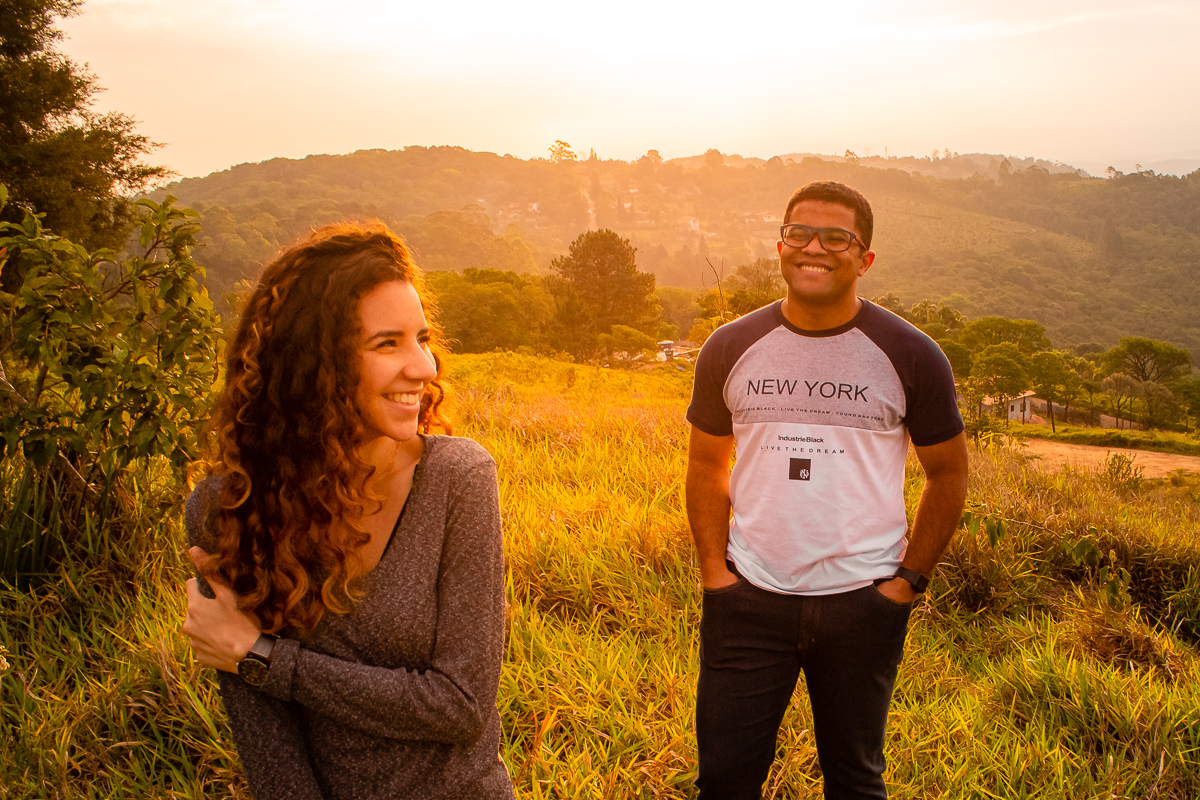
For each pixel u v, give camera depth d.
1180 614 3.70
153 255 2.90
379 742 1.05
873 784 1.86
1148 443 40.78
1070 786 2.19
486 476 1.14
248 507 1.04
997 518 3.90
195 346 2.82
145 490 3.14
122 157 19.08
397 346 1.06
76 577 2.76
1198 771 2.31
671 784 2.07
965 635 3.31
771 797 2.12
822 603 1.77
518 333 55.22
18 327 2.68
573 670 2.47
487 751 1.13
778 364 1.82
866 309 1.83
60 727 2.08
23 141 17.83
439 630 1.07
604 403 7.97
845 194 1.74
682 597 3.10
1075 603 3.61
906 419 1.82
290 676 1.00
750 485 1.85
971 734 2.42
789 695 1.87
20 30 17.88
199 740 2.12
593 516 3.65
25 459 2.83
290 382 1.04
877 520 1.80
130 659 2.39
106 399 2.79
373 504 1.07
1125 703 2.55
